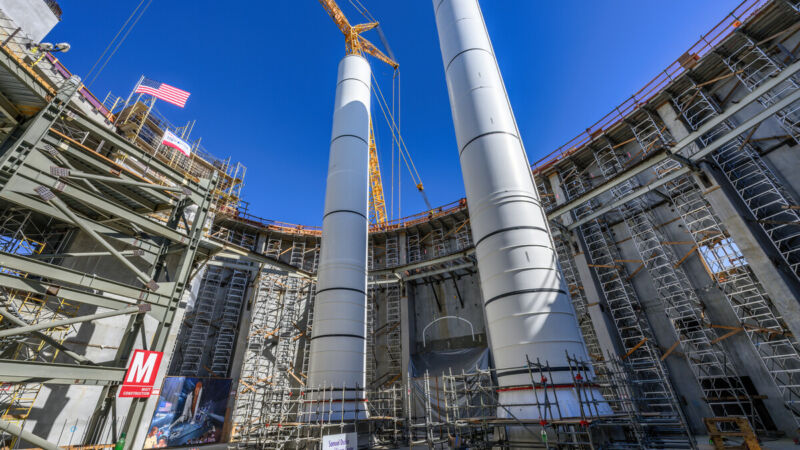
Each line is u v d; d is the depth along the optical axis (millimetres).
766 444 15859
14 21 18844
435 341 34562
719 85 23375
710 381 21141
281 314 33875
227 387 27375
